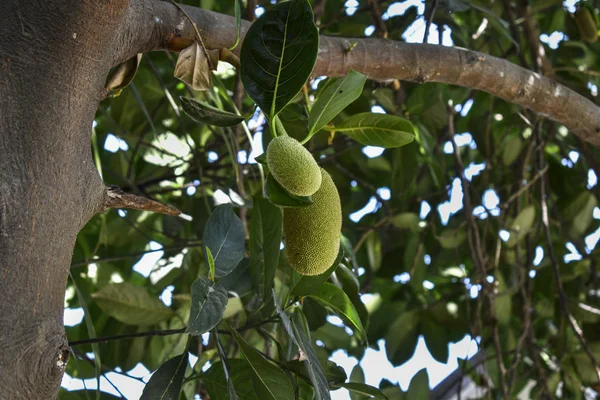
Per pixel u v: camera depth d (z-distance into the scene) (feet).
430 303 10.75
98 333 9.39
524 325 9.71
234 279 6.45
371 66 6.42
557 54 10.63
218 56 5.74
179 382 5.84
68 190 4.79
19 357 4.51
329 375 6.59
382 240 11.32
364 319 6.97
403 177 9.92
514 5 11.05
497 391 10.14
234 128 7.96
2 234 4.55
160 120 10.10
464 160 12.14
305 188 5.12
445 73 6.70
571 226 11.07
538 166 9.68
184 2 9.27
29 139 4.69
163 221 10.25
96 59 4.90
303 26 5.27
